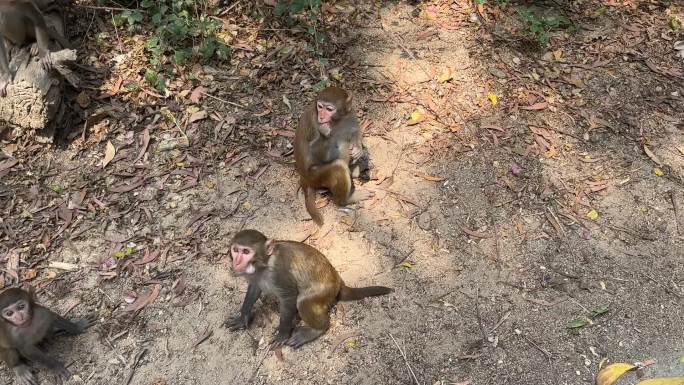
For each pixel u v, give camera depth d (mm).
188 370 2350
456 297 2500
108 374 2346
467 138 2949
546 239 2648
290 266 2270
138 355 2381
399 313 2463
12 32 2775
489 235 2658
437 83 3141
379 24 3371
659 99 3100
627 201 2756
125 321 2453
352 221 2703
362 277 2555
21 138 2859
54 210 2713
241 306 2482
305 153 2615
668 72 3201
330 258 2604
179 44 3191
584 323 2434
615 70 3207
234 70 3156
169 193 2771
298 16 3346
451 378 2324
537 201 2756
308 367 2352
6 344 2250
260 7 3375
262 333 2428
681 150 2922
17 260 2580
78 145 2896
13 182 2781
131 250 2613
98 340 2414
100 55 3154
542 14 3430
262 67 3170
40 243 2625
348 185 2689
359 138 2691
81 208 2721
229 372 2346
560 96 3102
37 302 2404
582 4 3492
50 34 2867
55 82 2791
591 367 2346
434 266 2580
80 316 2465
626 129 2990
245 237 2182
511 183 2809
